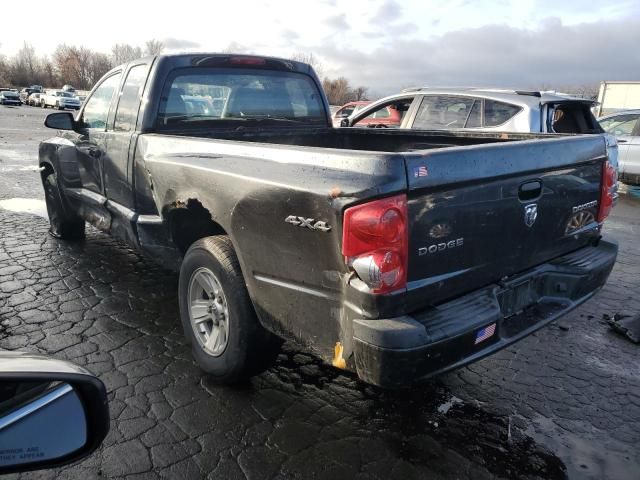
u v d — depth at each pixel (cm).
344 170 235
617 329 430
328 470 264
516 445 288
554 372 368
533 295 312
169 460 267
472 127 709
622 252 676
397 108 873
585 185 333
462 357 249
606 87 2838
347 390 335
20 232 659
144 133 396
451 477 263
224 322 323
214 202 308
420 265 240
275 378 345
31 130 2391
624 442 294
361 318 233
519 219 286
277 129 480
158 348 379
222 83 434
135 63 430
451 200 246
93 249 598
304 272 259
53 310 437
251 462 267
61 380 136
